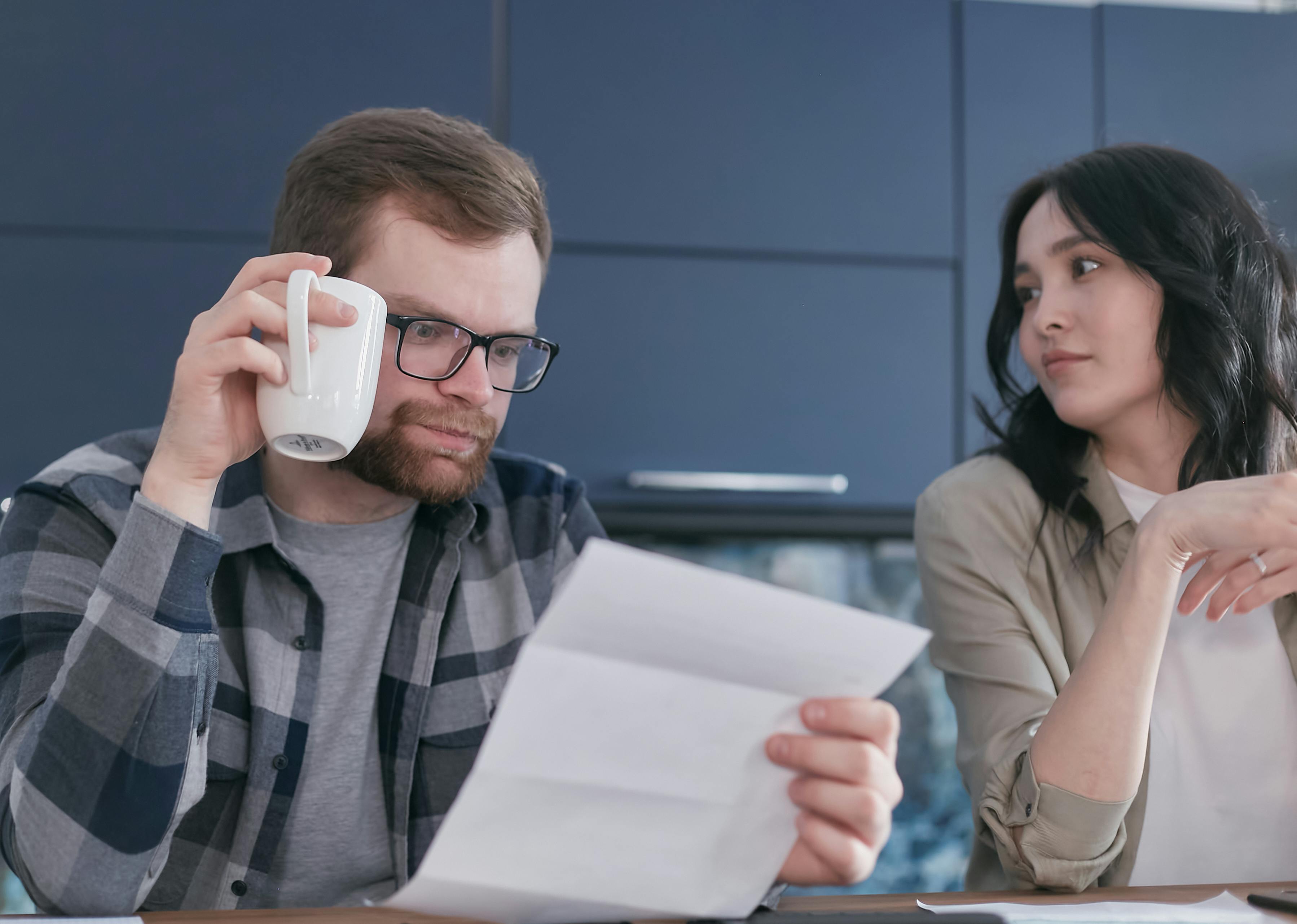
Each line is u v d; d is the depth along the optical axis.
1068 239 1.14
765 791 0.59
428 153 0.92
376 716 0.99
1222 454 1.12
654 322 1.84
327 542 1.01
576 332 1.81
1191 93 2.00
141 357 1.71
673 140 1.86
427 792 0.98
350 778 0.96
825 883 0.62
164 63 1.74
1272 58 2.02
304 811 0.94
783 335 1.87
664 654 0.54
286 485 1.00
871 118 1.92
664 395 1.83
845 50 1.92
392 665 1.00
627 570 0.50
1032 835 0.88
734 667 0.55
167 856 0.73
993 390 1.91
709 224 1.86
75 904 0.69
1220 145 2.00
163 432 0.74
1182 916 0.68
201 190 1.74
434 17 1.80
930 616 1.17
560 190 1.82
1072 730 0.86
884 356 1.90
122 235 1.72
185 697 0.71
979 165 1.94
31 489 0.92
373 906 0.61
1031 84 1.96
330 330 0.74
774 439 1.86
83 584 0.86
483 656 1.04
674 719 0.56
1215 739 1.08
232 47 1.76
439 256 0.90
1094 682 0.86
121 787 0.68
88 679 0.69
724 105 1.88
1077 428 1.22
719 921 0.64
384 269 0.90
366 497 1.00
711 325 1.85
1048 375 1.18
